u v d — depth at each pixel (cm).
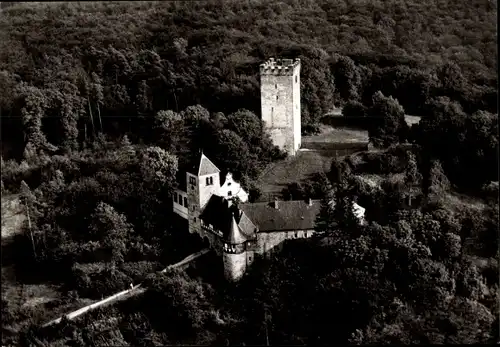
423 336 16362
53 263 18812
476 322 16575
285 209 17525
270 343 16525
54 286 18338
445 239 17600
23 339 17150
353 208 17712
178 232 18612
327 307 16788
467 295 17088
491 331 16512
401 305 16712
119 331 16688
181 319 16800
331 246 17262
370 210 18588
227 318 16788
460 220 18338
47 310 17662
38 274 18712
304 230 17412
